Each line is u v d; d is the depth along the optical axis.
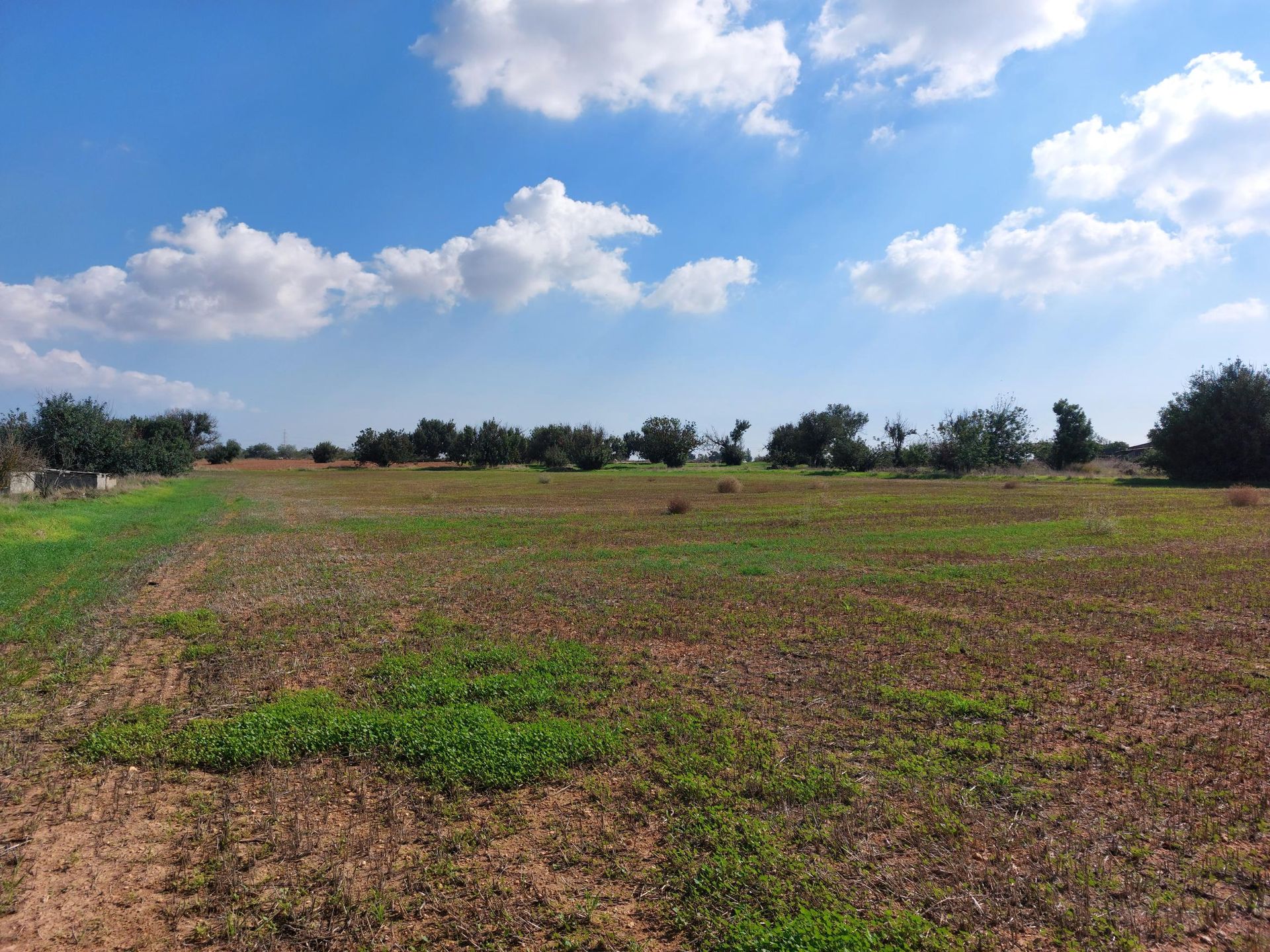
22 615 10.84
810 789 5.06
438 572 15.23
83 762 5.74
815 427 93.75
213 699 7.24
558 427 112.56
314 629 10.23
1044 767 5.52
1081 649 8.90
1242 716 6.61
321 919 3.75
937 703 6.92
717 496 40.75
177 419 78.31
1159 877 4.05
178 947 3.56
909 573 14.67
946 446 68.19
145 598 12.57
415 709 6.87
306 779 5.44
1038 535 20.58
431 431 118.69
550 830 4.67
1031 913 3.73
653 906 3.87
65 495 31.08
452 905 3.87
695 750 5.78
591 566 15.91
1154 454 54.12
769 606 11.55
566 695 7.22
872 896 3.88
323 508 34.16
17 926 3.72
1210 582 13.10
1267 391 46.00
